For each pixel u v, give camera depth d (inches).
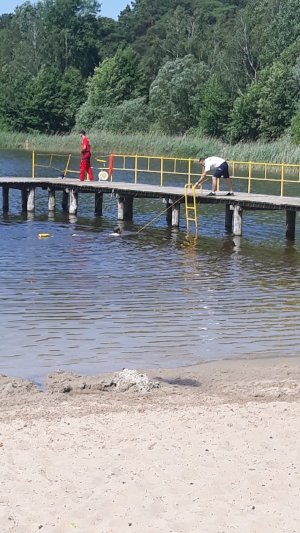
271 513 258.5
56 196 1419.8
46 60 4466.0
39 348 473.1
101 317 549.3
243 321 543.2
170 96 3235.7
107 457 300.4
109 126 3206.2
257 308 581.9
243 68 3324.3
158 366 440.5
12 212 1162.6
